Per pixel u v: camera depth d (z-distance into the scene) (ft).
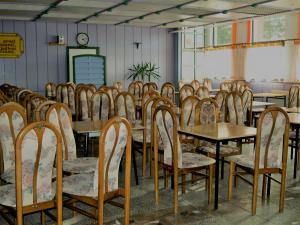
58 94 24.95
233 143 20.21
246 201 12.21
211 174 11.96
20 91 20.20
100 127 13.15
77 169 10.50
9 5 23.29
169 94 25.40
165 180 13.52
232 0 20.59
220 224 10.48
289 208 11.62
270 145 10.91
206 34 37.99
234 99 16.81
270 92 31.19
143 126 14.48
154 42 37.73
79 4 22.75
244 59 33.50
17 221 7.86
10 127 10.10
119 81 35.06
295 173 14.61
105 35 35.19
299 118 14.93
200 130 12.20
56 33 33.30
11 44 31.83
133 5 22.89
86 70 34.73
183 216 11.03
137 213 11.25
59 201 8.32
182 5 22.63
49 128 7.80
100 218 8.68
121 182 14.07
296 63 29.25
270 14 25.46
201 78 39.34
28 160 7.73
